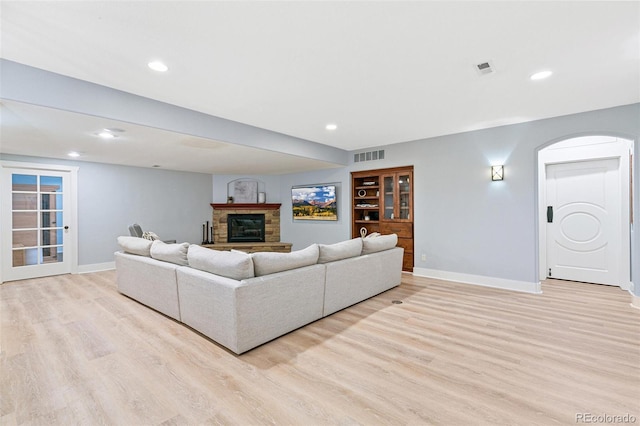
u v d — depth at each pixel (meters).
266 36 2.12
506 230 4.37
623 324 2.97
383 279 4.12
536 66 2.57
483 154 4.55
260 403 1.82
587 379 2.04
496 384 1.99
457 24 1.99
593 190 4.58
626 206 4.22
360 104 3.48
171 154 4.88
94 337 2.71
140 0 1.74
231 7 1.80
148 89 3.03
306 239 7.07
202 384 2.01
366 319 3.17
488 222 4.52
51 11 1.83
